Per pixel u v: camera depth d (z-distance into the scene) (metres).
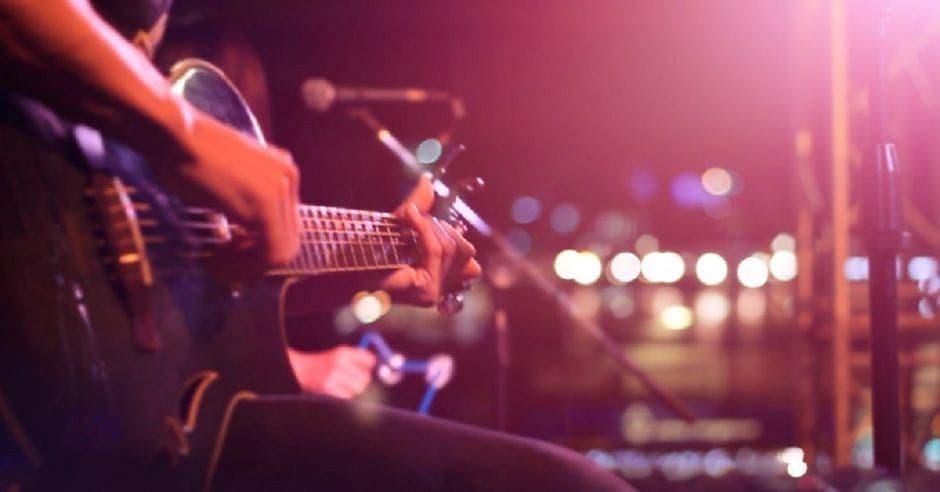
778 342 7.73
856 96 5.04
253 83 2.44
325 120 3.95
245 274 1.21
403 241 1.64
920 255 5.83
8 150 1.04
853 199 5.21
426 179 1.73
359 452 1.32
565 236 8.57
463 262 1.77
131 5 1.30
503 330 3.35
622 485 1.33
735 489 2.82
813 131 5.68
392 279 1.65
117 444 1.11
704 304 7.96
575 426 6.92
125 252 1.09
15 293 1.04
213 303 1.24
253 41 7.28
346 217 1.51
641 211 8.80
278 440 1.30
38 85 1.00
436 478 1.33
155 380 1.14
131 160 1.15
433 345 7.46
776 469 2.73
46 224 1.06
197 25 2.36
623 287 8.04
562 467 1.32
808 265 5.34
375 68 7.93
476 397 7.28
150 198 1.16
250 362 1.31
